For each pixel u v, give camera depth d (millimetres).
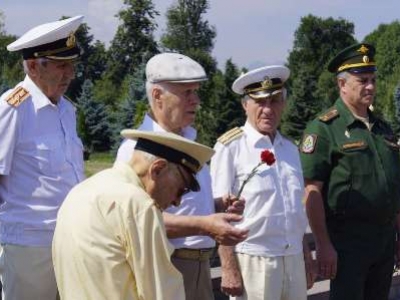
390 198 4895
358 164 4824
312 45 81312
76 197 2852
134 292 2754
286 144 4512
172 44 66000
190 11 65812
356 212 4852
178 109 3797
